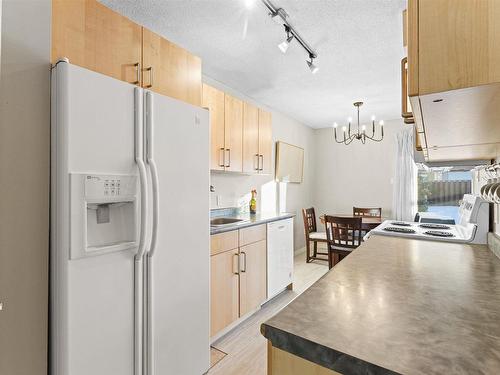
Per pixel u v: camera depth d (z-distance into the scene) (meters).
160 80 1.73
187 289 1.63
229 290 2.39
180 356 1.59
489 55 0.59
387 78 3.12
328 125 5.45
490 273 1.09
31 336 1.13
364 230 3.67
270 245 3.02
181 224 1.59
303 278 3.80
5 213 1.07
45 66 1.18
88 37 1.36
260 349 2.18
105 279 1.24
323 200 5.62
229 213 3.45
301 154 5.10
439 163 2.11
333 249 3.25
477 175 2.18
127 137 1.32
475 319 0.70
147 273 1.40
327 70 2.91
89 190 1.17
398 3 1.86
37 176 1.15
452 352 0.55
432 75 0.63
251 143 3.19
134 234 1.34
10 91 1.09
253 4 1.88
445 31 0.63
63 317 1.12
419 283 0.97
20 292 1.10
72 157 1.13
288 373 0.63
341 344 0.58
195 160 1.69
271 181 4.36
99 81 1.22
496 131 1.03
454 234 1.92
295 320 0.68
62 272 1.12
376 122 5.11
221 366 1.96
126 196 1.31
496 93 0.64
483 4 0.60
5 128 1.07
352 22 2.06
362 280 1.00
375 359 0.53
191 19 2.05
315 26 2.11
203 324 1.74
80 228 1.15
